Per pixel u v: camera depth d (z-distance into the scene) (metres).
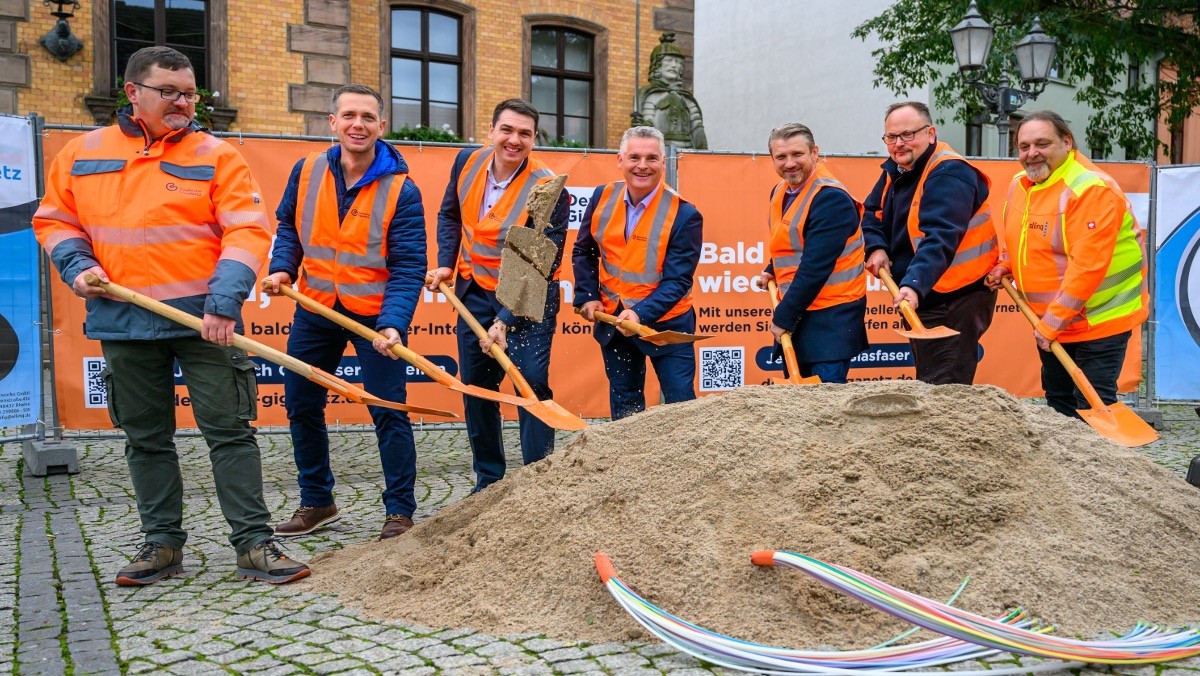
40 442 6.70
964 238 5.11
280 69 14.37
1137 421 4.78
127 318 3.79
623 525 3.47
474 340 5.12
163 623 3.40
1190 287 8.03
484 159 5.11
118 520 5.23
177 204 3.81
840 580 2.90
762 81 22.56
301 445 4.88
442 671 2.87
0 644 3.23
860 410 3.69
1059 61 15.94
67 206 3.87
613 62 17.55
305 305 4.54
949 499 3.33
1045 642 2.76
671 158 7.50
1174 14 13.25
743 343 7.74
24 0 12.81
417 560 3.79
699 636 2.88
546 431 5.02
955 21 14.29
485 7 16.44
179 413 7.11
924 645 2.84
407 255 4.71
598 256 5.44
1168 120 14.95
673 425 3.89
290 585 3.86
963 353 5.16
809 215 4.93
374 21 15.38
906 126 5.00
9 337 6.35
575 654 2.97
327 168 4.76
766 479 3.47
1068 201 4.98
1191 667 2.84
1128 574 3.27
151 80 3.74
